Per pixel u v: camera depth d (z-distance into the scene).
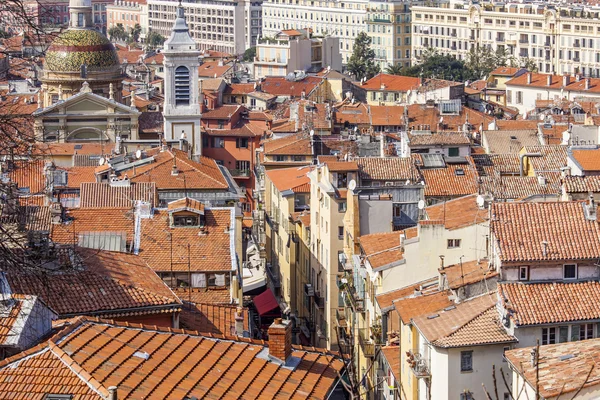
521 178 183.62
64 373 80.25
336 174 186.50
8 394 78.44
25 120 75.00
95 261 110.25
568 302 118.56
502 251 122.12
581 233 124.00
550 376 95.25
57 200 161.00
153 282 111.62
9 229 80.12
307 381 87.25
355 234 168.38
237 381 84.94
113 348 84.38
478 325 117.12
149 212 147.25
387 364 132.88
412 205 176.12
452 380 114.56
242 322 112.44
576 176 162.75
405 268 142.62
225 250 142.50
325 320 186.38
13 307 88.19
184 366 84.94
